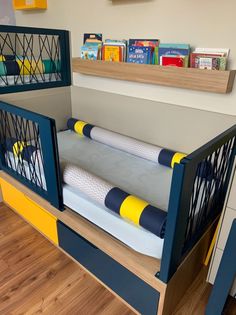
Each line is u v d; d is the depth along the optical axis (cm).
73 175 140
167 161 169
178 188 86
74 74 231
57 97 226
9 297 134
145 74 167
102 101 215
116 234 123
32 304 131
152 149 178
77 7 205
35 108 213
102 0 188
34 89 209
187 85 151
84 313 127
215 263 126
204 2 143
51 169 134
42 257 158
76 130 226
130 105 197
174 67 152
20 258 157
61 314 127
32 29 191
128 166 173
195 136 169
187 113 167
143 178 158
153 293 112
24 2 229
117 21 185
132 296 124
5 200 199
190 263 128
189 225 115
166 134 183
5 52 239
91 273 145
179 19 155
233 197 108
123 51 178
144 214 111
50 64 216
